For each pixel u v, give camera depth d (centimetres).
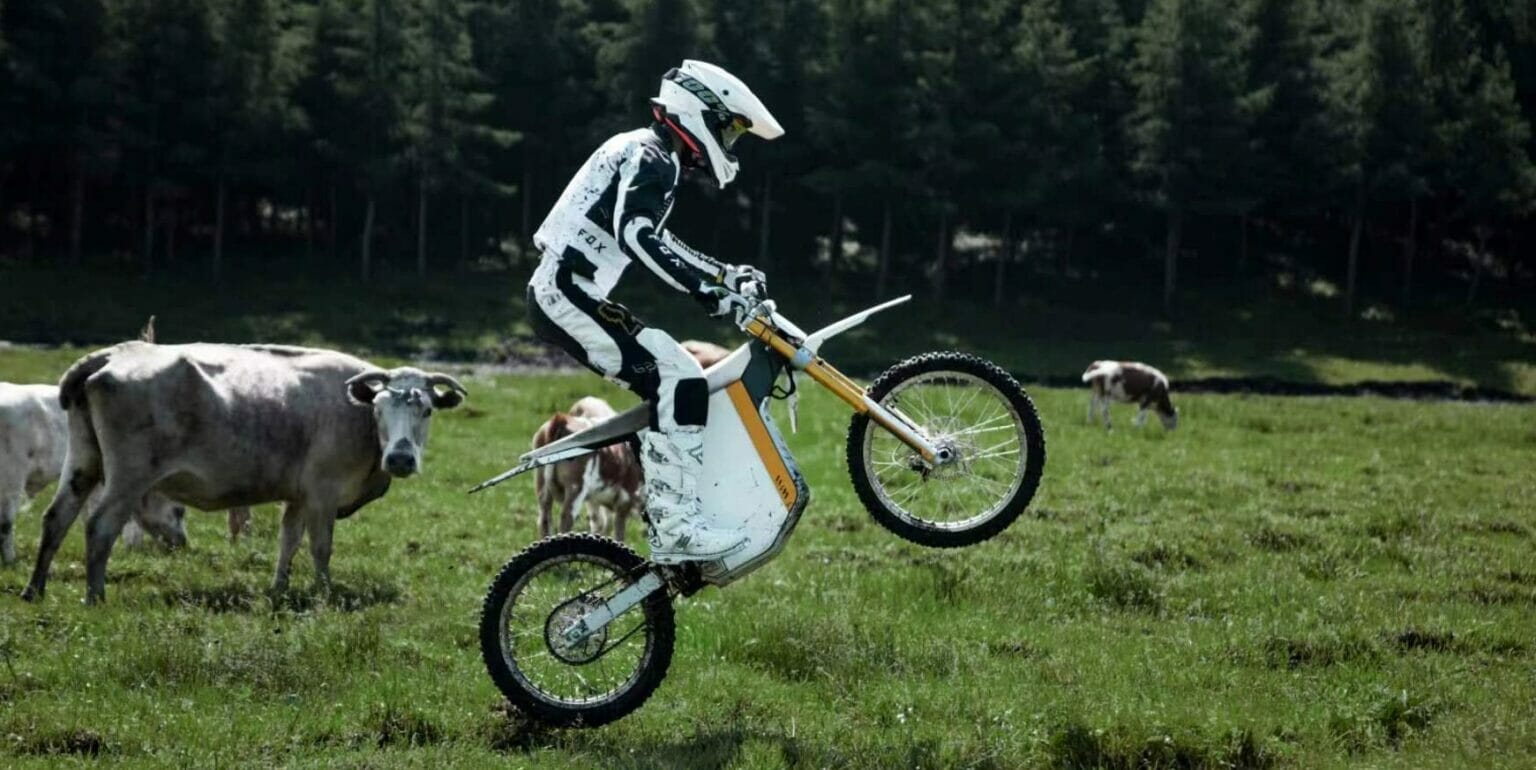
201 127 6681
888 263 7269
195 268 6844
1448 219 7512
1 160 6588
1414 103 6862
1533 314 7050
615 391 3158
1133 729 824
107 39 6612
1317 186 7219
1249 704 895
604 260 768
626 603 781
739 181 7562
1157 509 1741
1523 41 7806
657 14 6844
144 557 1331
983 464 1830
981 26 6806
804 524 1617
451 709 851
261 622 1021
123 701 841
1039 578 1266
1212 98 6875
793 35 7306
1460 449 2677
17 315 5828
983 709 871
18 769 740
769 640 1000
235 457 1190
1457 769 804
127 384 1145
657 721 848
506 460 2198
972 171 6800
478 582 1248
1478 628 1129
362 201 7512
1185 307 7094
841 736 828
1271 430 3011
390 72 6812
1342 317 6919
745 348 783
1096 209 7238
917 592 1204
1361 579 1330
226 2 6769
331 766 752
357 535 1497
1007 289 7381
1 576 1230
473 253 7644
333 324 6122
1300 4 7500
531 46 7325
